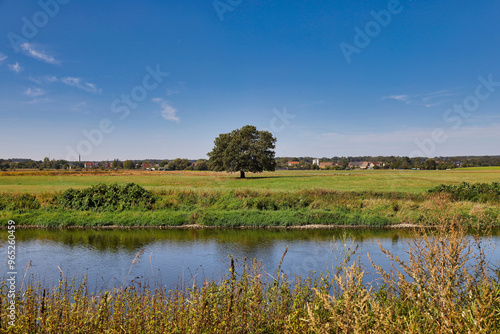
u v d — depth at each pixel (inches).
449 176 2891.2
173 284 374.6
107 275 427.8
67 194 983.6
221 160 2923.2
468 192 1055.6
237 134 3011.8
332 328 140.6
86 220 834.2
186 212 919.0
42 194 1048.2
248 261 492.7
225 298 181.8
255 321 172.7
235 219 842.8
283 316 183.2
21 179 2554.1
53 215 856.9
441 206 775.1
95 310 183.6
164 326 168.6
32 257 529.3
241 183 2215.8
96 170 4065.0
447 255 124.8
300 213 888.9
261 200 991.0
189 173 3823.8
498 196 1007.6
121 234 736.3
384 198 1065.5
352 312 120.2
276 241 661.9
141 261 506.6
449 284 119.5
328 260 476.1
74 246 612.7
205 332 157.3
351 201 1005.2
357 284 125.6
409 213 876.0
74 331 163.2
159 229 798.5
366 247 579.8
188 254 553.3
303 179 2677.2
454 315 109.5
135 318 175.3
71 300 231.5
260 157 2849.4
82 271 447.5
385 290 192.7
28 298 192.1
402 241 645.9
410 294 130.0
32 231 765.9
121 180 2470.5
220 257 531.2
